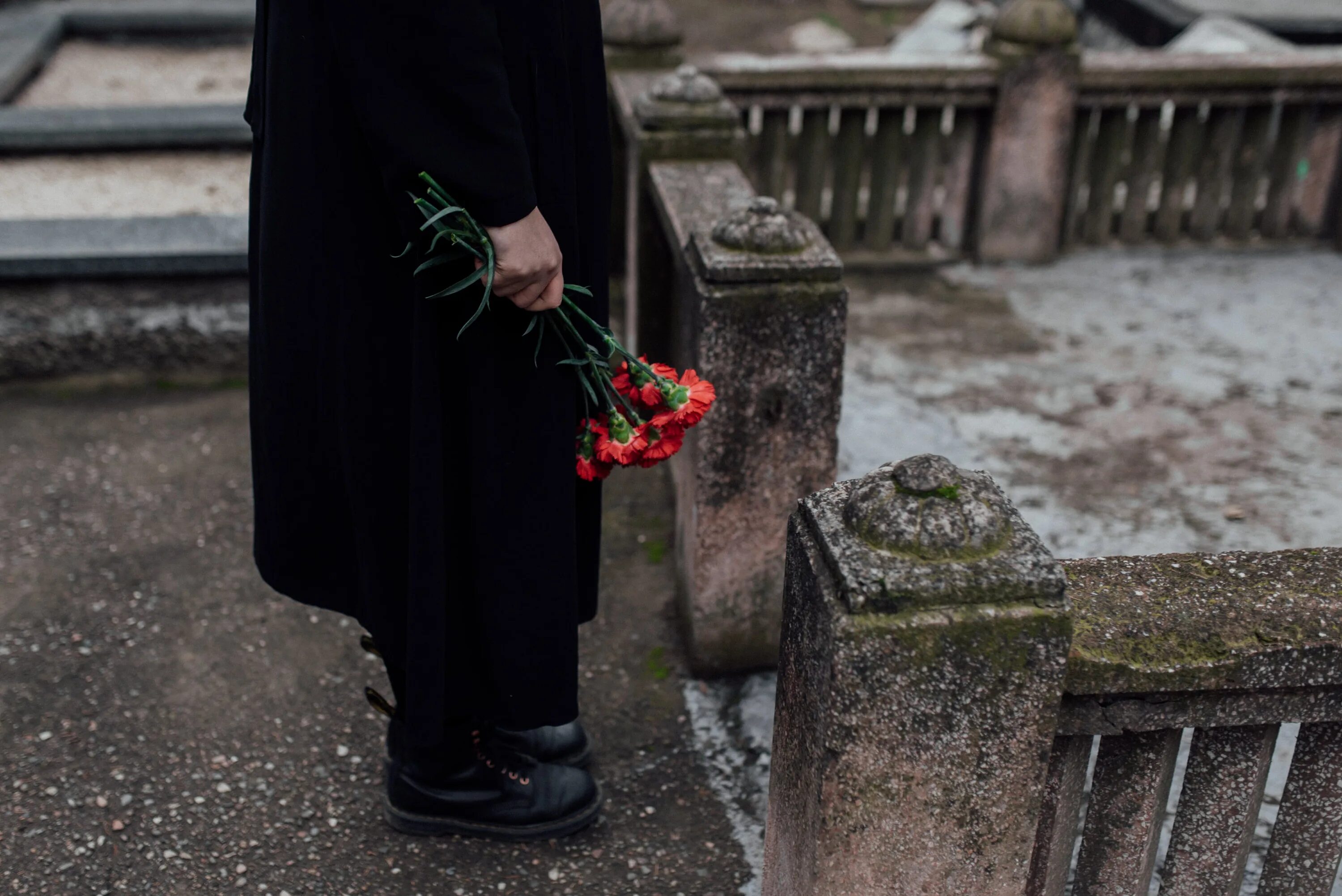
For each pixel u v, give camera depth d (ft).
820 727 4.03
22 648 8.04
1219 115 14.96
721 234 6.98
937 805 4.11
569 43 5.06
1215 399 11.82
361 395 5.13
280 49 4.84
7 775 6.96
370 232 4.91
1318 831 4.74
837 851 4.18
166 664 7.97
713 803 6.92
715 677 7.93
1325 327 13.48
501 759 6.49
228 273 11.59
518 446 5.20
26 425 10.98
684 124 9.58
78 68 20.89
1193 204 15.72
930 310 13.98
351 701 7.70
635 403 5.70
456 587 5.49
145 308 11.59
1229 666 4.02
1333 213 15.62
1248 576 4.39
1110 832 4.66
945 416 11.39
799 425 7.12
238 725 7.45
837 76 14.12
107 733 7.32
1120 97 14.56
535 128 4.91
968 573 3.81
